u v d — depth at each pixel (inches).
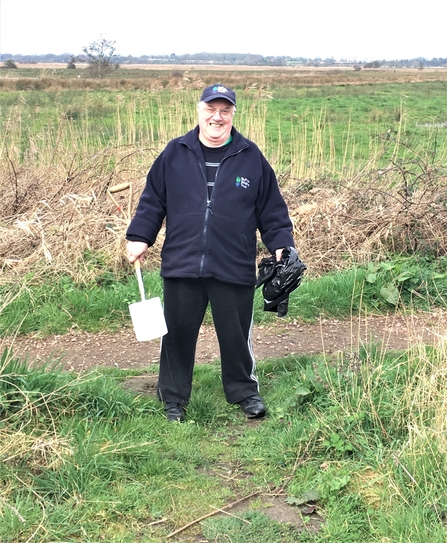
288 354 210.7
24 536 119.0
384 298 247.9
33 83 1220.5
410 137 446.3
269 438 154.5
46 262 259.0
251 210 160.2
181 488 137.1
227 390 170.9
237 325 164.4
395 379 164.1
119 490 133.3
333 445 144.6
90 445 140.4
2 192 328.8
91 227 278.2
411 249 286.8
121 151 360.8
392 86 1784.0
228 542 122.3
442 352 161.6
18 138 432.5
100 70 1332.4
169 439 154.5
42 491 130.3
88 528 123.1
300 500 131.8
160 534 124.0
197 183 156.8
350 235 290.0
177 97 441.1
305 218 300.7
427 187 309.3
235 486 139.3
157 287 255.8
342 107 1065.5
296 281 160.6
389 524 121.6
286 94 1375.5
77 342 221.6
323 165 385.7
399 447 142.2
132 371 196.1
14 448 137.6
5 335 221.5
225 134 155.7
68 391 158.6
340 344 218.5
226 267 158.6
